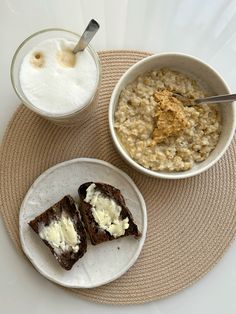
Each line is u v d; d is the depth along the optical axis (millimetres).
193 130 310
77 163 327
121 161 335
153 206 334
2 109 333
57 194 329
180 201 335
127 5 347
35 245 325
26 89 282
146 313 331
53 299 330
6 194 329
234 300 335
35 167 332
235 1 350
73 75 284
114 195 318
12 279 330
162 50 344
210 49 347
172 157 307
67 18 343
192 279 332
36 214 326
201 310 334
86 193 316
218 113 316
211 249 333
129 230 319
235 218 335
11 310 329
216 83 312
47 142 333
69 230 312
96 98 308
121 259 326
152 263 332
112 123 300
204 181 337
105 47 341
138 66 306
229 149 337
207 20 349
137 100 308
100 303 329
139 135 306
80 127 335
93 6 345
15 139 331
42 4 343
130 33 344
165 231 333
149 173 300
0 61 337
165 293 330
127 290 329
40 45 285
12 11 341
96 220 316
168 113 300
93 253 327
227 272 337
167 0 349
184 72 321
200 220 335
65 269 316
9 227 327
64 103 282
